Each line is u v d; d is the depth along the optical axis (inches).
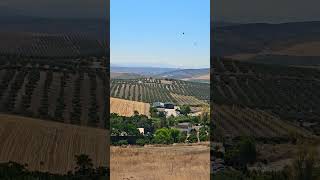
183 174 376.2
